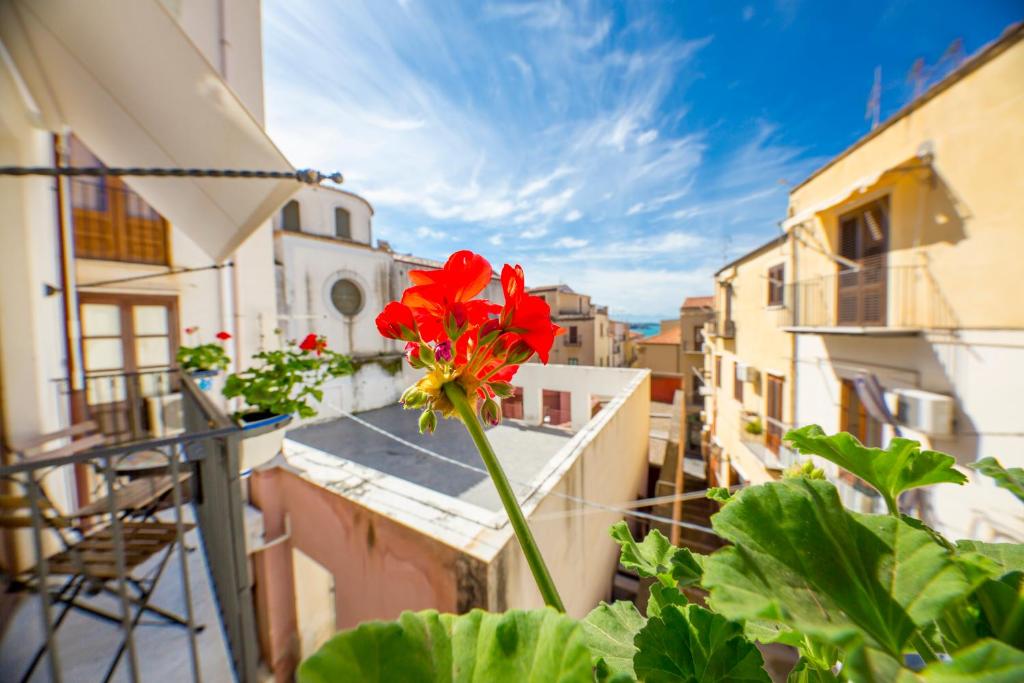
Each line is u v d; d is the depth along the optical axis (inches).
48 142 131.0
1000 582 17.3
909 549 17.4
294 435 370.6
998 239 152.3
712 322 604.7
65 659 90.6
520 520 17.8
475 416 19.6
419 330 22.3
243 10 159.0
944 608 14.6
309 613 157.3
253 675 74.3
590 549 185.0
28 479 57.4
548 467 148.6
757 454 340.5
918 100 181.6
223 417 84.4
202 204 121.5
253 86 162.7
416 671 16.1
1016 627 16.3
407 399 20.5
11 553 108.1
